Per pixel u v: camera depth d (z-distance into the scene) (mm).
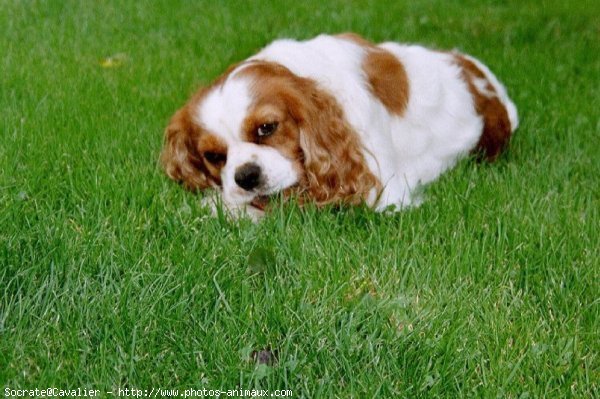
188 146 5387
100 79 7680
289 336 3773
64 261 4262
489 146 6301
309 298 4148
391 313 4039
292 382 3568
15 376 3539
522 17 10719
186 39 9422
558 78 7977
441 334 3883
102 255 4387
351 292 4262
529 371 3652
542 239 4633
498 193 5285
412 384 3555
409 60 5965
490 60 8656
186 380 3611
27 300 3957
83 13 10492
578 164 5871
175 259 4402
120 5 10953
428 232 4820
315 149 5211
